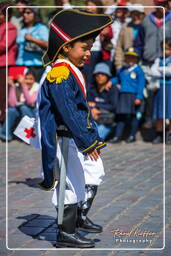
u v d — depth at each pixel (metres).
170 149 16.88
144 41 17.80
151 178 12.77
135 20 17.89
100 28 7.66
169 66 17.33
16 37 17.78
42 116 7.75
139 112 17.80
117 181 12.43
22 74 17.94
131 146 17.48
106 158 15.42
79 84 7.79
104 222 9.17
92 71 17.62
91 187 8.52
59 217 7.67
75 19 7.68
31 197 11.03
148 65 17.95
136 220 9.27
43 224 9.05
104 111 17.77
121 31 17.97
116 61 17.98
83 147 7.55
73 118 7.48
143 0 19.59
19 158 15.70
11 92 18.17
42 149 7.73
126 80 17.61
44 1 20.91
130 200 10.66
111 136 18.56
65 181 7.68
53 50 7.83
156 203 10.42
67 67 7.73
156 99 17.59
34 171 13.80
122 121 17.94
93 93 17.80
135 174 13.22
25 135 9.13
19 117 18.45
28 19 17.41
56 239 8.20
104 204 10.36
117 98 17.78
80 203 8.59
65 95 7.52
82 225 8.66
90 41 7.80
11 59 17.88
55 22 7.78
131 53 17.42
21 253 7.54
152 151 16.55
